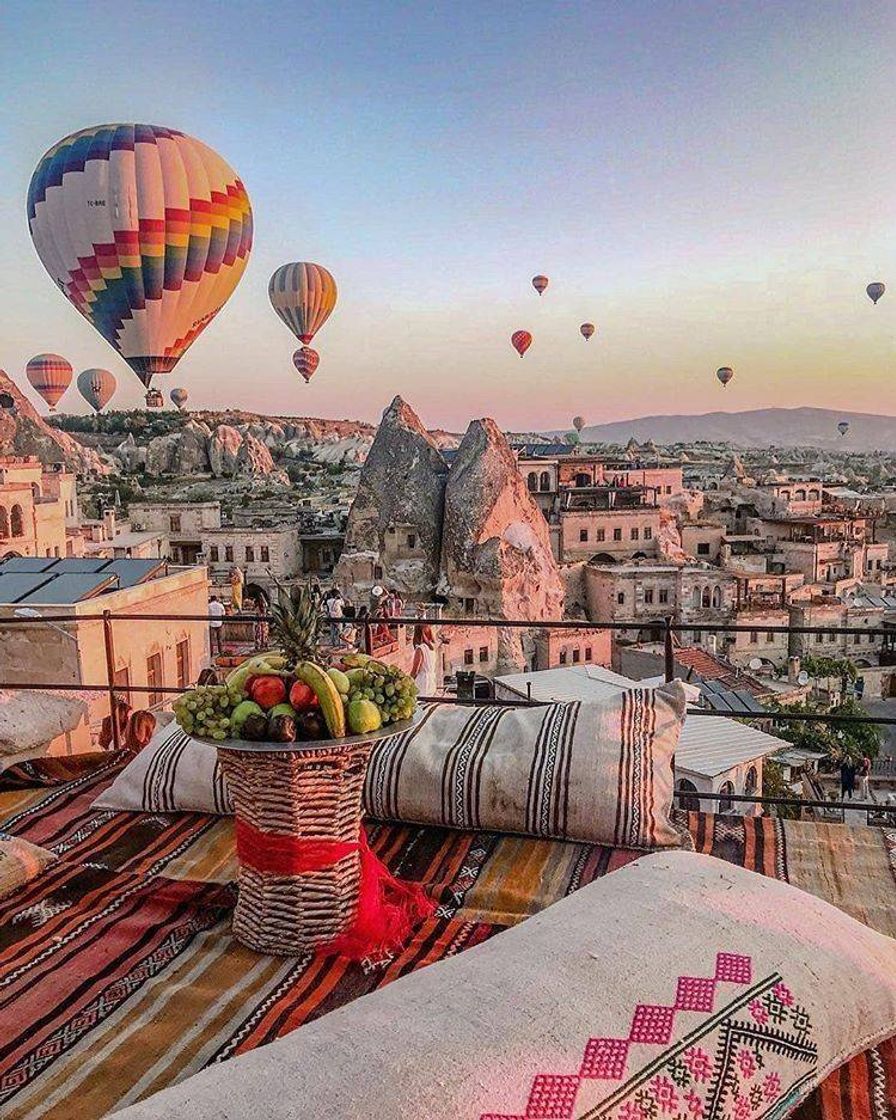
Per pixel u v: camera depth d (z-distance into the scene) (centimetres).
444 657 4266
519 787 410
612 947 224
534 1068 182
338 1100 171
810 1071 219
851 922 269
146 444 14588
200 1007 282
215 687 321
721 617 5488
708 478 12206
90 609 1327
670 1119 186
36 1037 268
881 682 5025
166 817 456
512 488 5794
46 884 378
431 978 219
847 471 16688
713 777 2200
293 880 310
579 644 4753
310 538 6744
